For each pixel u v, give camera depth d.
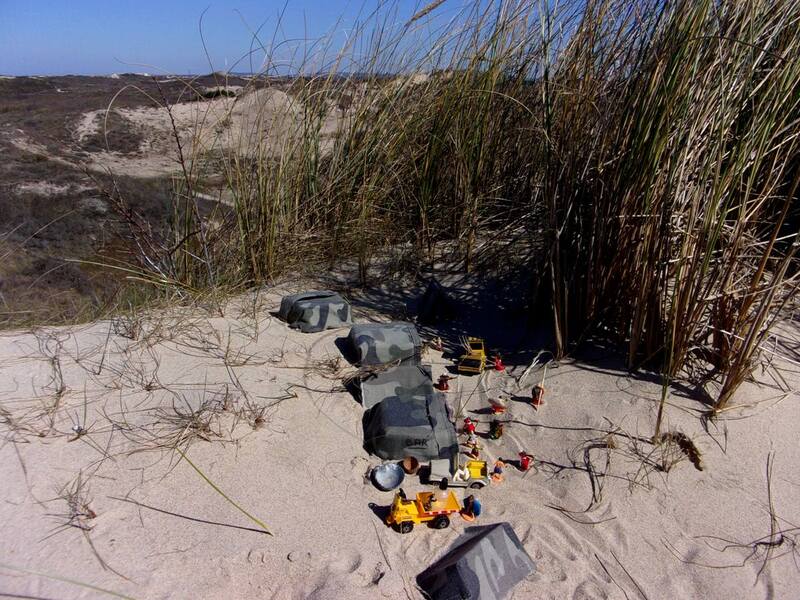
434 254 4.33
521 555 2.05
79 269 5.48
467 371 3.10
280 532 2.07
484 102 4.13
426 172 4.37
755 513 2.27
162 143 15.10
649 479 2.40
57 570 1.83
